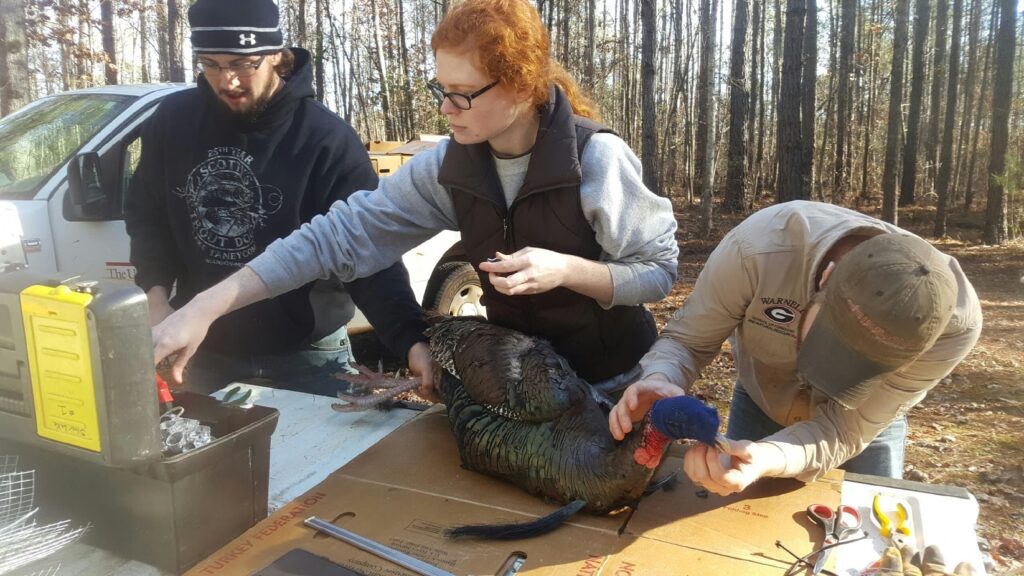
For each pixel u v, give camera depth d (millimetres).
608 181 1937
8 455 1631
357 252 2207
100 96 4484
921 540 1656
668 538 1661
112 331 1328
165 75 22297
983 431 5957
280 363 2924
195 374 2941
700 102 26312
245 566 1543
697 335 2061
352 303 3037
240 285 2041
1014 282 12758
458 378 2070
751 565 1562
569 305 2090
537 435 1807
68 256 4012
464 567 1550
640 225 1998
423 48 21344
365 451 2104
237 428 1758
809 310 1683
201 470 1544
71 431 1422
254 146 2664
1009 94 15633
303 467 2102
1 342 1460
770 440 1757
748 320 2023
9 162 4223
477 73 1759
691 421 1490
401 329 2422
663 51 29156
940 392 7016
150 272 2830
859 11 28672
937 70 25203
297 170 2684
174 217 2787
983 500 4781
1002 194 16266
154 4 18609
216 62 2436
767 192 29188
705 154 16031
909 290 1382
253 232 2713
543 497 1809
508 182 2043
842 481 1905
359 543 1606
